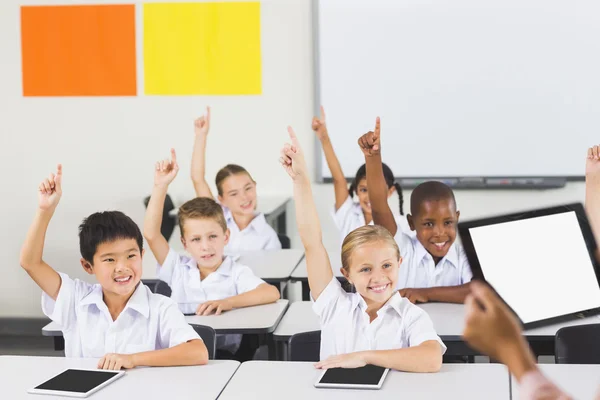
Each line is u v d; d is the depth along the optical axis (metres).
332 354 1.89
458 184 4.26
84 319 1.94
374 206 2.63
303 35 4.32
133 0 4.40
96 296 1.94
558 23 4.12
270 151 4.41
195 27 4.38
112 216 1.90
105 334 1.92
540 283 1.12
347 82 4.30
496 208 4.27
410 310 1.86
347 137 4.33
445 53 4.21
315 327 2.23
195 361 1.78
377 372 1.65
